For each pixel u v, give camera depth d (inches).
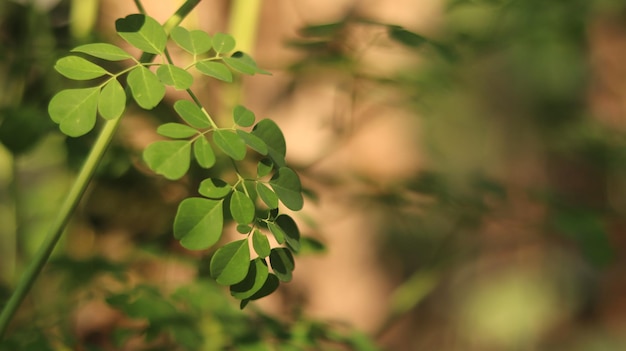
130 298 44.1
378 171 79.4
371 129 78.3
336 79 57.7
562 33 59.1
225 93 49.1
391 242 82.5
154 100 37.3
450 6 58.8
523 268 119.3
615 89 118.2
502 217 56.1
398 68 58.9
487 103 109.7
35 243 57.9
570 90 111.7
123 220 57.7
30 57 50.6
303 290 77.5
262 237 37.0
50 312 47.4
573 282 122.8
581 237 52.6
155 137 54.6
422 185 56.3
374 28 54.3
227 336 44.6
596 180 97.6
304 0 70.1
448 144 106.4
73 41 50.6
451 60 46.3
